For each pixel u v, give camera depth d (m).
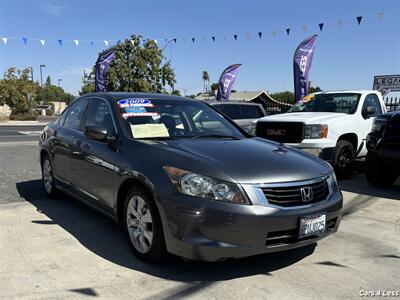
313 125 7.95
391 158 6.95
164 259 3.94
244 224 3.44
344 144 8.32
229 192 3.50
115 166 4.33
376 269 4.00
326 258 4.24
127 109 4.91
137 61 34.56
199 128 5.10
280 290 3.53
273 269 3.94
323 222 3.84
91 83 40.25
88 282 3.63
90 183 4.95
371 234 5.01
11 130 24.34
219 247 3.43
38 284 3.59
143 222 3.99
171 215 3.58
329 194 4.05
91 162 4.86
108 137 4.73
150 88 35.34
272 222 3.49
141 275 3.78
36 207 6.02
